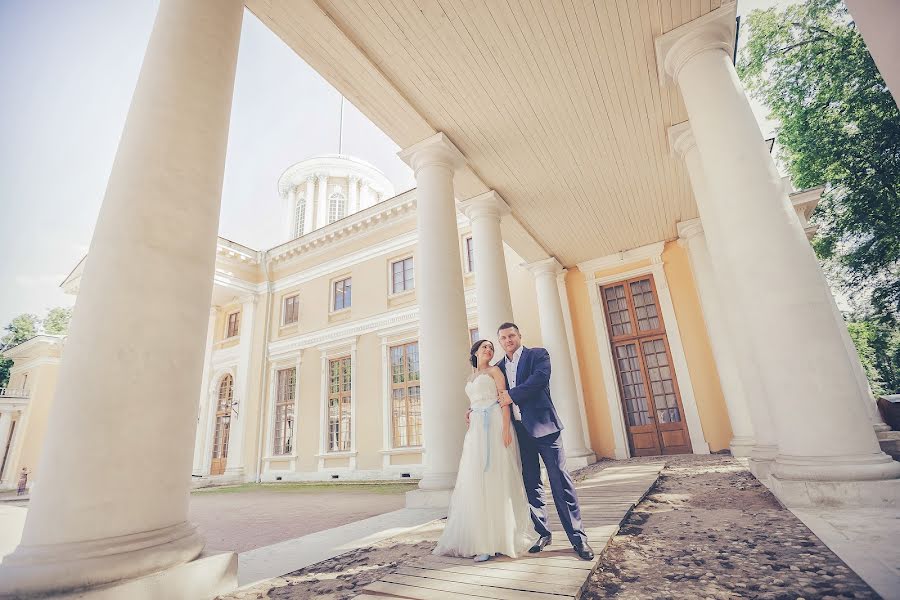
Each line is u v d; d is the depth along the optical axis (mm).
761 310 3617
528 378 2699
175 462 2312
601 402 11023
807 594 1695
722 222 4020
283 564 2998
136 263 2381
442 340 5555
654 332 10945
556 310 10805
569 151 7113
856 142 15719
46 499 1991
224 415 18797
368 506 6961
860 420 3203
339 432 15469
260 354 18016
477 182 7613
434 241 5988
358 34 4863
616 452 10516
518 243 10250
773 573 1970
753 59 17500
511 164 7309
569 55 5328
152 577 2012
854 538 2326
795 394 3367
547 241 10438
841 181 16391
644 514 3656
